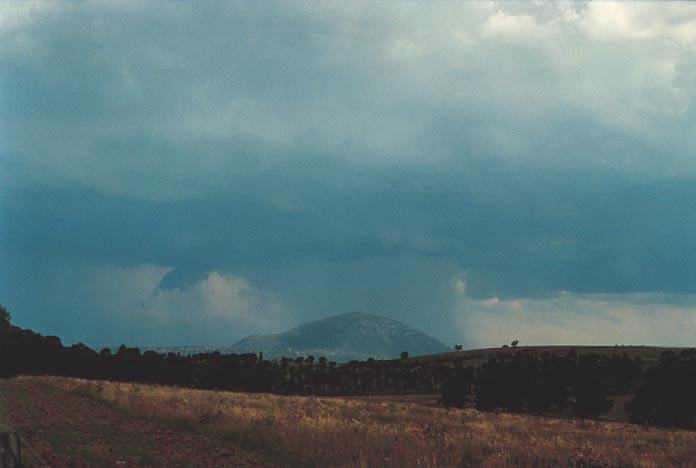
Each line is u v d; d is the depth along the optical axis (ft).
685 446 102.83
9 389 144.15
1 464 50.34
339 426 81.25
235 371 422.82
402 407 176.55
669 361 292.20
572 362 346.33
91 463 56.34
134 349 386.52
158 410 92.73
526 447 74.64
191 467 55.98
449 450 68.69
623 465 70.28
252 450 64.69
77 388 142.00
